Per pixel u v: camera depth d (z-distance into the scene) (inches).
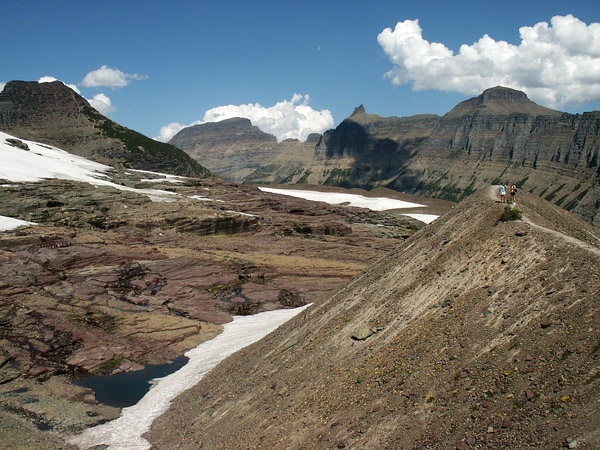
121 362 1359.5
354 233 4148.6
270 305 2027.6
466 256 872.9
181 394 1115.9
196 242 2940.5
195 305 1950.1
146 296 1947.6
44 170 4229.8
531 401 517.3
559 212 1191.6
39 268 1908.2
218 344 1517.0
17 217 2768.2
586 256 672.4
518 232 834.2
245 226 3538.4
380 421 621.3
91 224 2938.0
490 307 701.9
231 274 2320.4
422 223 5024.6
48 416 1011.9
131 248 2418.8
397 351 741.3
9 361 1253.7
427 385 633.0
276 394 840.3
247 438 746.2
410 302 860.6
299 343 1013.8
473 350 643.5
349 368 779.4
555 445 453.4
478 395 567.8
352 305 1026.7
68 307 1663.4
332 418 682.8
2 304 1549.0
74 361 1328.7
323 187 7864.2
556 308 616.7
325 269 2573.8
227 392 981.8
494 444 494.9
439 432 552.4
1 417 978.1
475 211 1039.6
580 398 483.2
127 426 973.8
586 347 533.6
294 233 3742.6
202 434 837.2
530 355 574.6
